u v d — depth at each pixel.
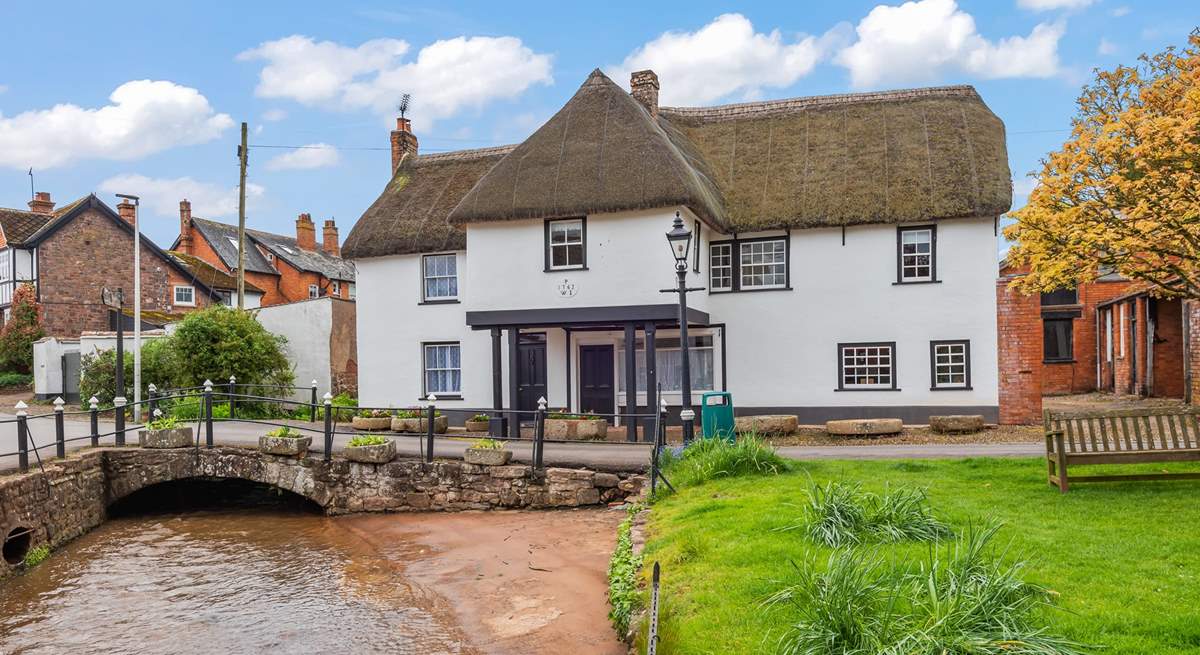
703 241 20.36
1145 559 6.89
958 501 9.41
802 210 20.12
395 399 23.14
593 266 19.17
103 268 36.31
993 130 20.81
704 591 7.07
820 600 5.71
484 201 19.70
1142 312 24.73
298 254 48.31
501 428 20.27
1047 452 10.32
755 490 10.95
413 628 9.16
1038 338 19.09
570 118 20.67
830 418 20.28
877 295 20.03
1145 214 11.41
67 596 11.23
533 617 9.05
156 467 16.27
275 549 13.38
